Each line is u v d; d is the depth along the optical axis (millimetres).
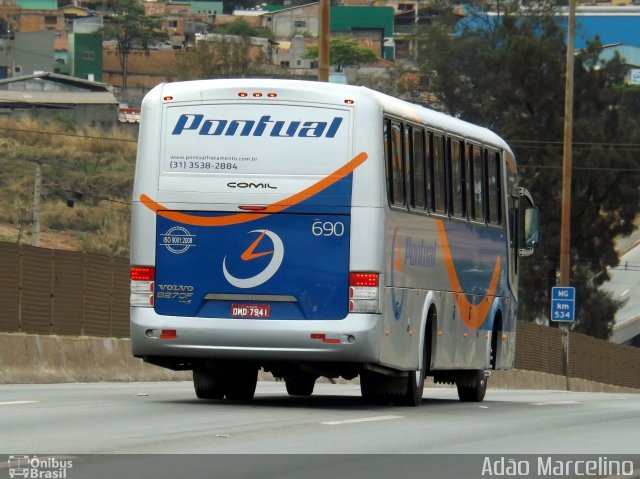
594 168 128625
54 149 143750
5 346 45625
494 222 45688
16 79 177625
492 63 136875
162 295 34531
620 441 29297
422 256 37781
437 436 28891
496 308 46188
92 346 50156
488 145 44812
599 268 130125
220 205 34344
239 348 34188
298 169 34281
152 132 34781
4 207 122312
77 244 118562
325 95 34406
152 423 29094
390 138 35375
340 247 34156
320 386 58719
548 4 192250
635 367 122188
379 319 34219
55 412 31094
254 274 34188
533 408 41250
